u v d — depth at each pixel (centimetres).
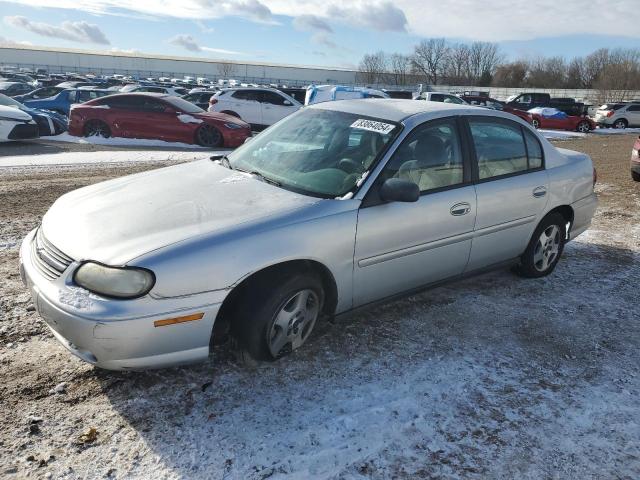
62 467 235
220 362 318
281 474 238
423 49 9006
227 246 274
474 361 339
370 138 357
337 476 239
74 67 9100
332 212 312
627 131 2902
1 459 237
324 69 10069
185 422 267
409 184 320
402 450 257
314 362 326
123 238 275
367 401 292
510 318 401
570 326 395
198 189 334
